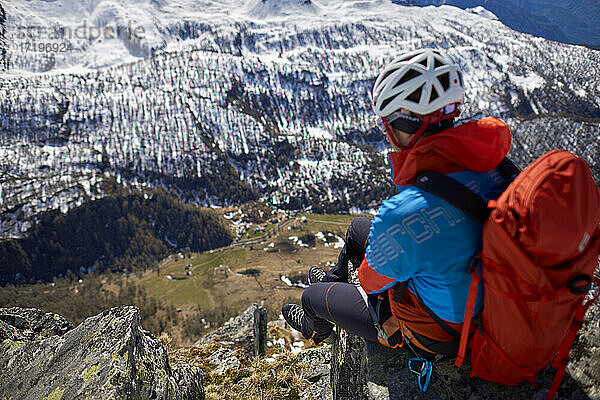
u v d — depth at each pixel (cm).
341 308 345
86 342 441
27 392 413
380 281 259
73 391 382
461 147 217
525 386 277
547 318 204
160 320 14262
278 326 1587
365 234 385
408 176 240
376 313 313
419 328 267
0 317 621
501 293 204
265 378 644
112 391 369
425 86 224
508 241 194
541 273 192
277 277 17450
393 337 308
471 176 222
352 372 402
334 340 497
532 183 193
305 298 389
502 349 228
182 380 511
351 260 465
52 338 475
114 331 439
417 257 220
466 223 212
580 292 196
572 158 202
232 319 944
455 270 220
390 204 228
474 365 264
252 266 18888
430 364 295
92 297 17488
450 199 211
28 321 635
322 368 658
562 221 185
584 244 195
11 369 455
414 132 241
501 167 240
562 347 242
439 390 310
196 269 19088
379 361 361
